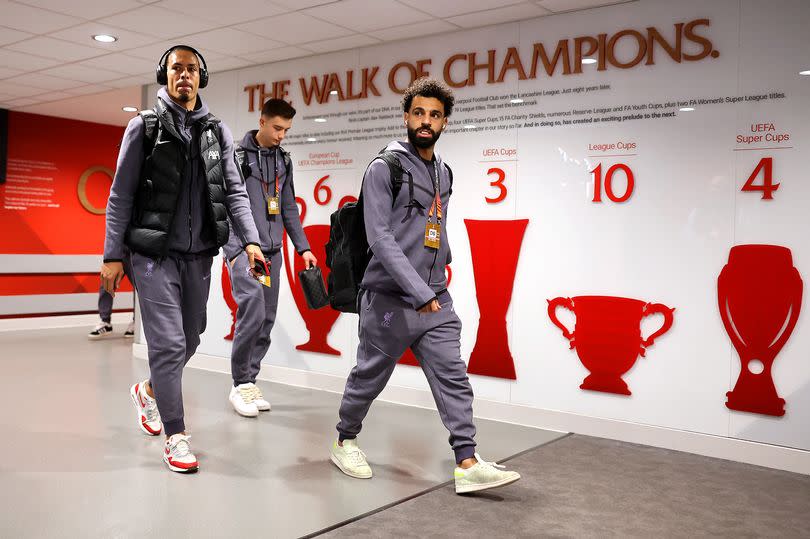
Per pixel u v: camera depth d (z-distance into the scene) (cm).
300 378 571
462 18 469
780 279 379
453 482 323
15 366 602
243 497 294
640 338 421
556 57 452
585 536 262
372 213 289
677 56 411
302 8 462
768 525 282
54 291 938
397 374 515
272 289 460
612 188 433
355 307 312
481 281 482
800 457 369
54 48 589
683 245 409
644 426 416
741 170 392
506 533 262
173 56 310
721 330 396
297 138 583
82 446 359
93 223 985
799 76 376
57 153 940
